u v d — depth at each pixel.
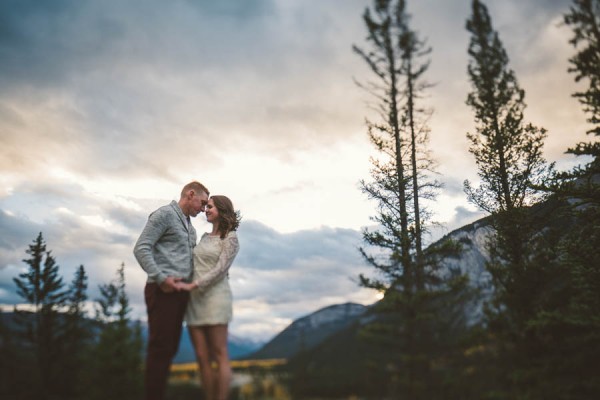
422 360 4.21
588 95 5.54
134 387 4.70
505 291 5.48
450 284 4.73
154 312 3.77
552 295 5.50
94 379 4.68
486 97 7.67
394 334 4.47
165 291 3.74
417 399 3.95
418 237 5.64
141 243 3.81
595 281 5.00
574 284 5.46
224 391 3.61
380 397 3.96
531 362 4.40
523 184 7.20
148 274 3.73
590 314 4.80
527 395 3.95
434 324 4.61
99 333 6.98
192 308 3.91
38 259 7.23
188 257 4.12
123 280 9.18
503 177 7.31
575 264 5.25
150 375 3.58
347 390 3.98
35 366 4.62
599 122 5.55
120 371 4.77
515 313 5.16
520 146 7.36
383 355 4.45
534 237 6.19
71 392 4.59
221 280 4.03
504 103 7.58
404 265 5.10
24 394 4.30
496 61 7.73
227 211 4.25
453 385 4.06
